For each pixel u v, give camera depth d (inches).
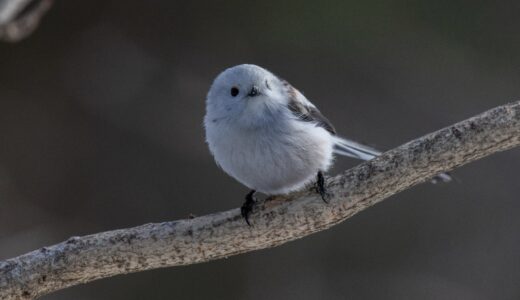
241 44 623.5
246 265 574.6
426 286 588.1
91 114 618.5
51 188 605.3
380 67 620.7
